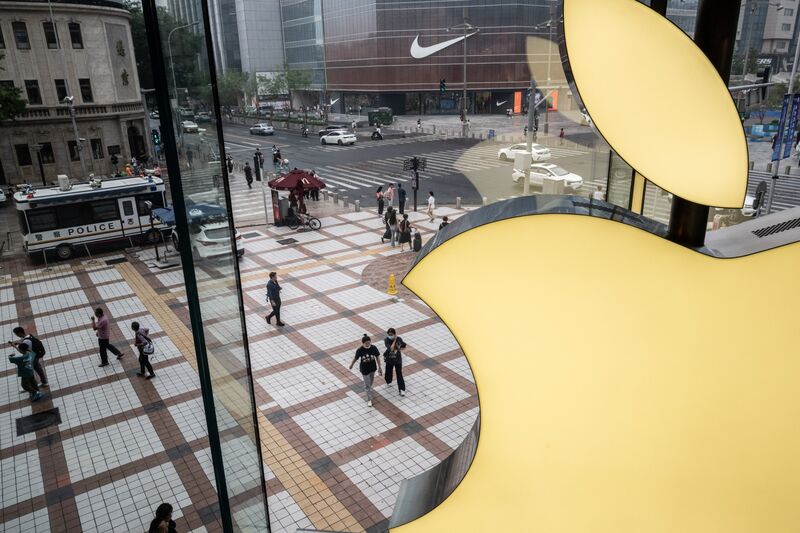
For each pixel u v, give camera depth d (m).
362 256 19.31
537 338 2.74
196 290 3.56
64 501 8.15
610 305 2.64
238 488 4.09
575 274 2.61
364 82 63.00
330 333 13.41
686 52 2.32
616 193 4.98
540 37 54.72
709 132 2.38
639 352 2.69
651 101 2.40
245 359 3.94
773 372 2.60
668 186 2.44
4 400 10.88
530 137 23.30
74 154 33.69
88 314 15.20
